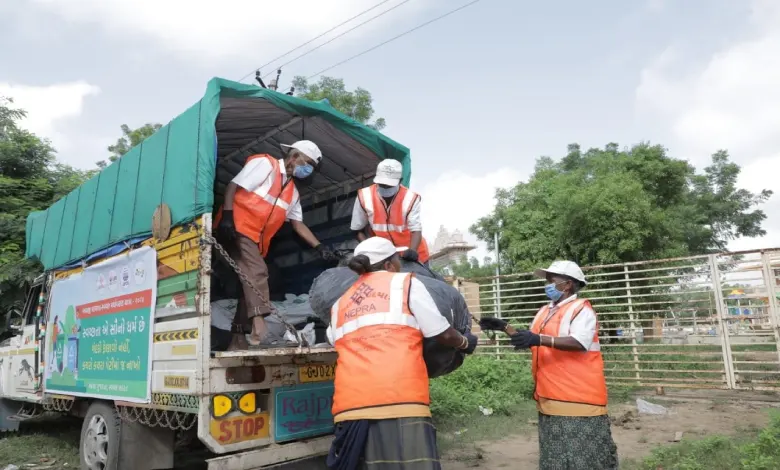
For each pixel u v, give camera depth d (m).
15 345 6.95
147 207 4.46
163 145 4.37
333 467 2.77
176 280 4.00
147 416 4.25
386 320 2.82
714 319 9.52
